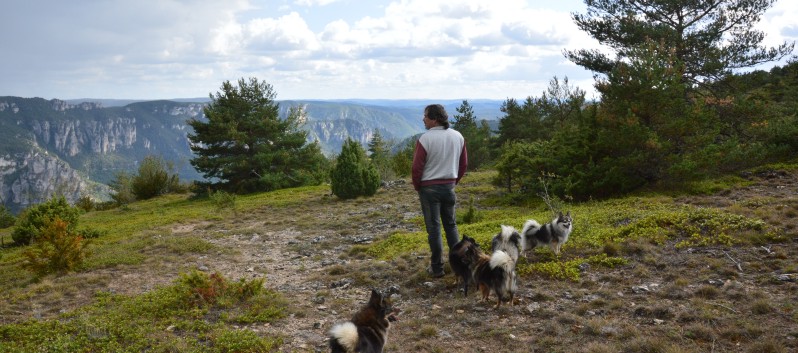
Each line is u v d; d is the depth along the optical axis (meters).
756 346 4.57
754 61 21.64
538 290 6.90
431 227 7.62
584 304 6.18
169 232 17.28
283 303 7.33
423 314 6.51
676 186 14.84
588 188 14.95
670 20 24.02
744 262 7.08
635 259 7.86
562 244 8.70
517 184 19.77
